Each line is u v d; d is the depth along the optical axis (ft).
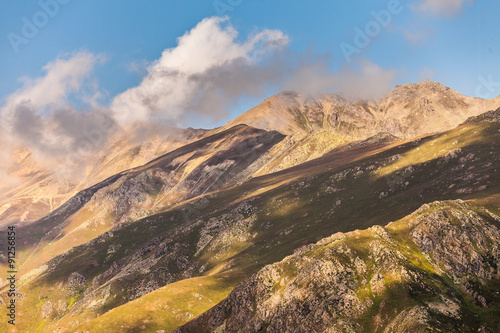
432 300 430.61
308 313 473.26
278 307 504.43
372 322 430.61
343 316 447.01
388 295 451.12
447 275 489.67
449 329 384.88
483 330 390.63
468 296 453.99
